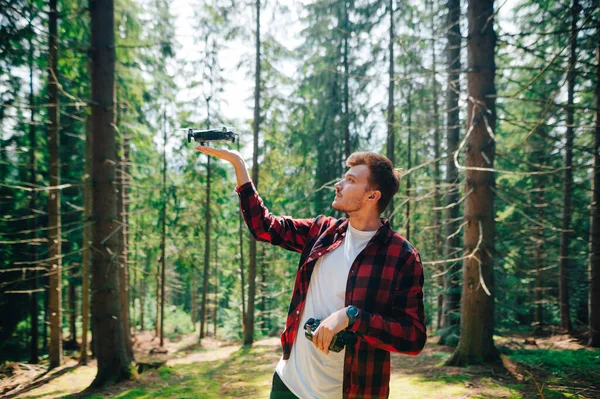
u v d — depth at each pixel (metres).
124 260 9.28
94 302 6.66
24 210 10.27
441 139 12.06
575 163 9.29
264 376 6.75
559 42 6.35
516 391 4.48
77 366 9.06
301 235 1.78
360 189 1.53
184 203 14.98
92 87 6.78
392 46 10.77
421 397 4.39
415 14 10.64
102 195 6.66
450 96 9.94
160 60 10.46
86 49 6.80
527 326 13.79
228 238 18.84
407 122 12.74
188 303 32.22
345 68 12.31
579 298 13.06
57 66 8.02
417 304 1.43
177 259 16.14
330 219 1.78
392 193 1.57
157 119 13.55
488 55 5.94
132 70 9.43
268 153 13.70
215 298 21.45
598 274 8.26
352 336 1.36
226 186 15.26
